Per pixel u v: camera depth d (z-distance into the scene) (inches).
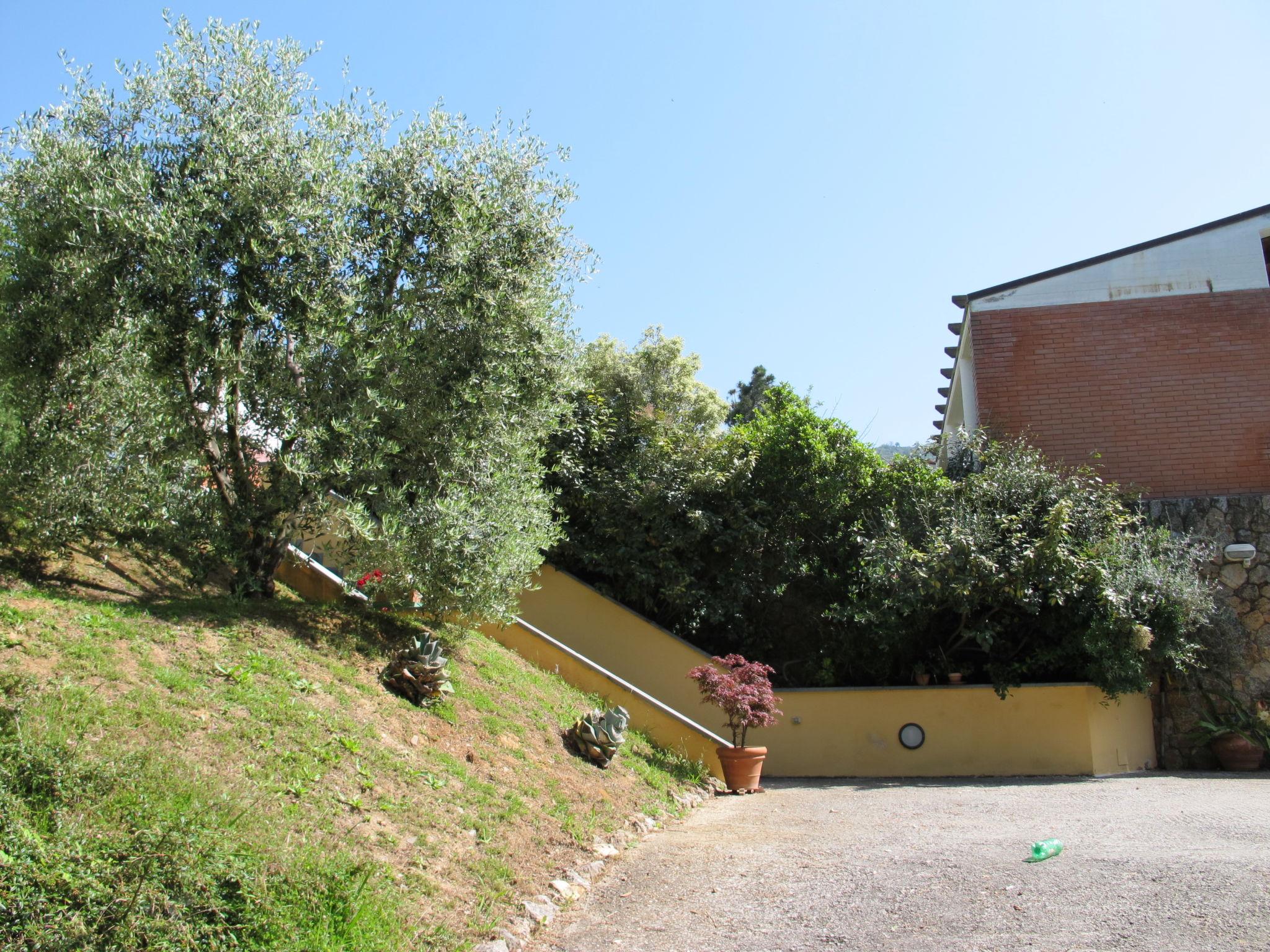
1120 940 180.9
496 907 206.8
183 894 154.3
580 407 601.0
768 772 543.8
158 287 293.6
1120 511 568.1
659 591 582.2
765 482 595.8
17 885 141.1
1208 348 650.8
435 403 339.6
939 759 533.6
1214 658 562.6
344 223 322.7
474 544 347.3
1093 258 673.0
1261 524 583.5
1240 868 229.9
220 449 327.6
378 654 328.2
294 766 223.3
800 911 218.1
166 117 311.7
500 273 352.5
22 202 296.8
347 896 178.1
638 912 222.1
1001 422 663.1
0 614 233.1
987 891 224.5
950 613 569.9
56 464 281.9
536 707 375.6
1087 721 524.7
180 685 232.7
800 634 601.6
